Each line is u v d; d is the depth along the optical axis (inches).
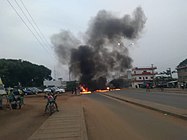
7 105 1080.8
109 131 469.4
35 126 594.2
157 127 488.7
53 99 847.7
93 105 1071.6
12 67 3981.3
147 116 664.4
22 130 547.2
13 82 3996.1
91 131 475.5
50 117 679.1
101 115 722.2
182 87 2356.1
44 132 460.8
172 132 432.5
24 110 956.6
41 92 2689.5
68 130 472.4
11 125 623.8
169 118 610.9
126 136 417.7
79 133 438.3
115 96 1610.5
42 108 1017.5
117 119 627.5
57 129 488.1
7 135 495.5
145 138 394.3
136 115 692.1
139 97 1411.2
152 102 1040.2
